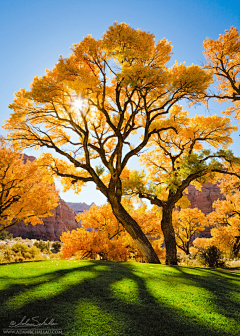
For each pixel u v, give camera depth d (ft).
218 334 9.24
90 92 34.06
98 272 19.74
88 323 9.30
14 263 24.88
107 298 12.64
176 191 44.47
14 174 52.31
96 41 33.14
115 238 62.34
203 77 32.22
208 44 50.01
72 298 12.24
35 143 41.65
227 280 21.02
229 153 38.52
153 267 25.26
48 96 33.32
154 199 43.98
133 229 36.91
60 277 16.87
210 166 37.70
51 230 263.70
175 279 19.02
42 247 109.70
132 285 15.67
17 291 12.87
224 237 78.18
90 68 37.24
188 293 14.93
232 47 47.80
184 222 119.44
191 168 38.37
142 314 10.75
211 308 12.49
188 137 45.83
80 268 21.38
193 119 46.16
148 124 39.11
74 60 35.19
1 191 49.73
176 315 10.95
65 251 53.31
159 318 10.43
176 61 41.88
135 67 30.12
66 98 36.65
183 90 35.42
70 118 39.42
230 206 82.64
